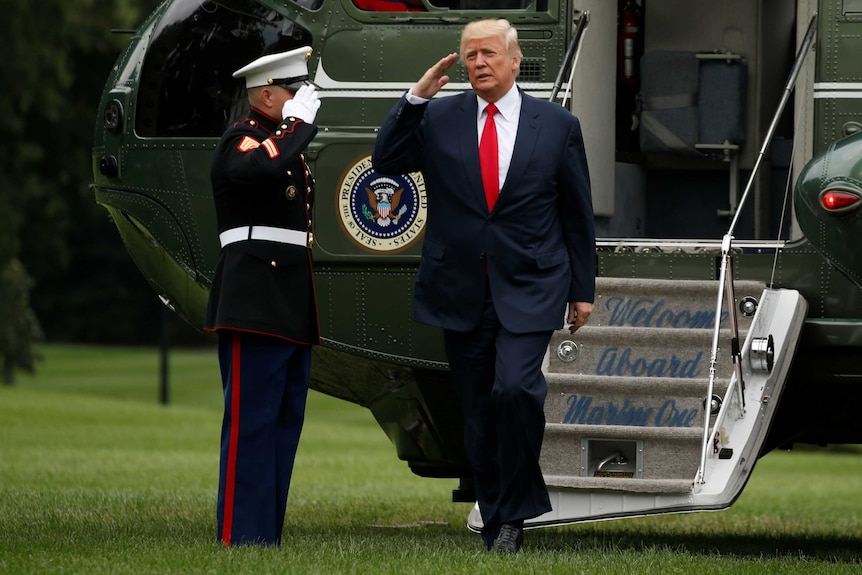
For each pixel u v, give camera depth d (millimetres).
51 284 164125
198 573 14633
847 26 20109
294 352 17594
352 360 21312
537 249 16812
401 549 17406
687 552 19344
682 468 18016
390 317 20844
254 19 21453
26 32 77125
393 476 38219
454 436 22000
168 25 21766
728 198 24469
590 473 18312
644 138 24047
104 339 170250
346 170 20859
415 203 20703
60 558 15922
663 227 24719
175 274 21641
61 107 95250
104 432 52531
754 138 24125
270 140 16766
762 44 24094
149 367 134000
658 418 18547
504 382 16391
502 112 16938
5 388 79000
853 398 20969
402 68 20984
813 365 19938
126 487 30328
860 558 21031
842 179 17531
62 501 25203
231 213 17281
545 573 15141
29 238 97000
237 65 21484
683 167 24594
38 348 155125
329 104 21047
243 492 17156
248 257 17156
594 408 18734
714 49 24141
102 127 22094
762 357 18500
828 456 62344
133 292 167750
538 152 16766
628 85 24281
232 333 17188
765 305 19000
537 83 20906
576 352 19109
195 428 56781
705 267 20078
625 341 19016
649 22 24344
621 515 17625
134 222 21812
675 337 18891
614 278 19719
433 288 17094
